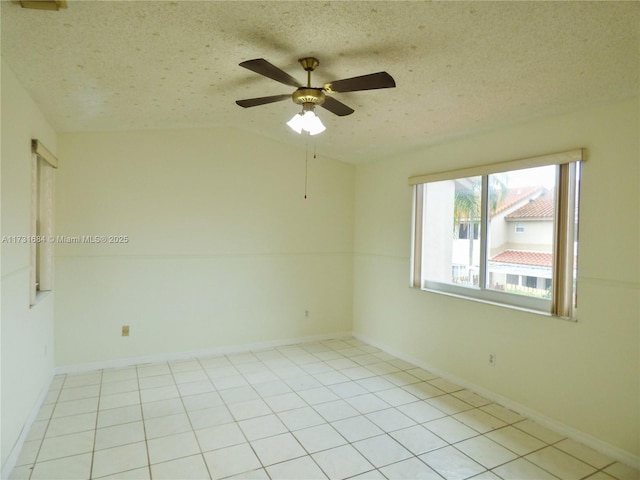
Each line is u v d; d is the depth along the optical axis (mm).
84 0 1812
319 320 5188
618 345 2545
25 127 2734
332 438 2756
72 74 2600
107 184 4043
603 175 2617
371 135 3971
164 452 2562
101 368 4055
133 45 2277
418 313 4215
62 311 3900
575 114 2779
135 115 3635
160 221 4266
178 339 4387
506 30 1993
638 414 2447
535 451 2621
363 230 5172
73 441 2674
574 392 2775
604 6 1731
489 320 3412
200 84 2943
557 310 2891
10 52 2209
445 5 1854
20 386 2584
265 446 2646
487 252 3547
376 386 3674
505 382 3266
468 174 3590
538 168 3086
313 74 2689
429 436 2793
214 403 3285
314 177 5078
